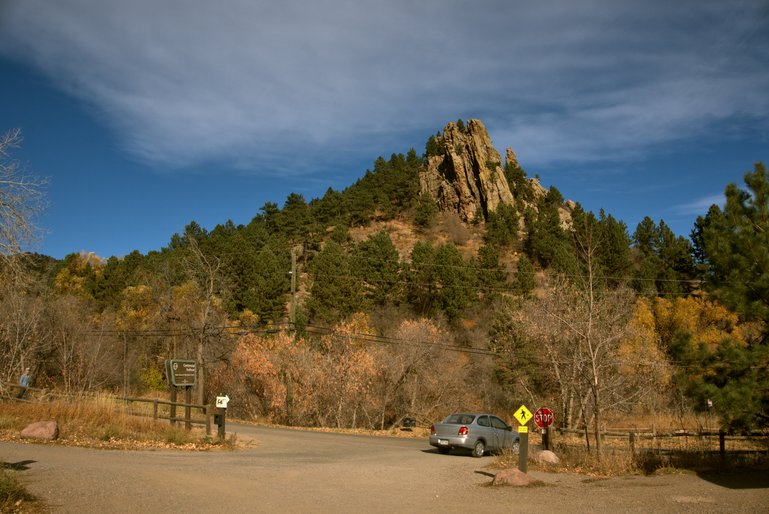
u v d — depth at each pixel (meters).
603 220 88.19
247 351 40.12
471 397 45.28
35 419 17.61
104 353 43.47
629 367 23.78
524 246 113.44
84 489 9.47
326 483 12.08
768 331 13.97
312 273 74.69
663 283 59.78
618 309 23.28
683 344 13.95
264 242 92.19
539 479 13.52
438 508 9.75
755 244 13.59
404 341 41.25
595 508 9.84
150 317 51.16
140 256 80.56
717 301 14.55
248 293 68.06
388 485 12.23
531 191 158.00
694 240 64.06
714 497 10.65
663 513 9.33
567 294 23.28
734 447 18.97
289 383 37.97
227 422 35.06
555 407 29.08
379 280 79.00
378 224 137.12
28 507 7.96
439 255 81.06
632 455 15.52
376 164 155.25
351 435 31.09
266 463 14.91
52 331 36.84
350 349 39.28
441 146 164.62
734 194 14.58
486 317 69.00
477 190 143.75
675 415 28.25
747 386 12.65
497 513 9.41
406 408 41.84
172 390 20.53
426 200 135.38
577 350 18.61
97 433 17.19
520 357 32.75
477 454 19.78
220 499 9.62
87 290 70.19
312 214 124.62
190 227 97.25
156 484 10.46
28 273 13.08
